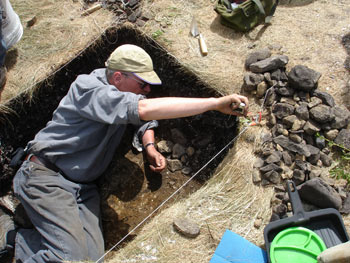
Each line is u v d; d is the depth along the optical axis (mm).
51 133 1826
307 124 1812
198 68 2191
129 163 2271
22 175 1803
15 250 1770
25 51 2381
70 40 2420
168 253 1558
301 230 1439
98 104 1560
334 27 2256
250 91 2037
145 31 2406
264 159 1808
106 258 1833
